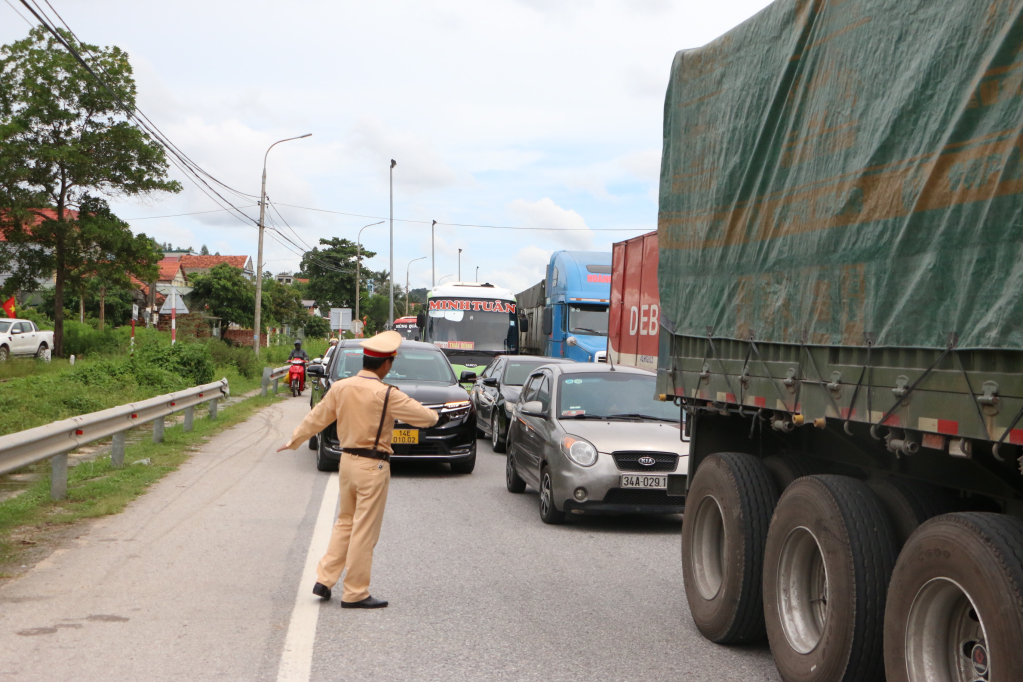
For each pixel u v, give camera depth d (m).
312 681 4.41
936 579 3.41
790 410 4.43
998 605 3.05
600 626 5.58
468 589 6.36
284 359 46.81
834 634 4.06
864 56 3.95
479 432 18.53
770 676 4.73
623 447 8.68
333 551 5.88
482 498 10.47
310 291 96.88
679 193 5.92
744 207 5.00
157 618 5.36
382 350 5.98
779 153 4.64
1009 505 3.71
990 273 3.07
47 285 60.50
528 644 5.16
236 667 4.57
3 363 28.98
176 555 6.96
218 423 17.52
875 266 3.76
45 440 8.33
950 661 3.49
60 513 8.41
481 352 25.20
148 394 19.36
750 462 5.34
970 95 3.24
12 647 4.75
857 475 4.88
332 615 5.58
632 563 7.38
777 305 4.59
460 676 4.57
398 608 5.81
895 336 3.57
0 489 9.61
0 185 36.25
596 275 22.36
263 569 6.63
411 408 5.86
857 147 3.93
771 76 4.77
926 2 3.56
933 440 3.36
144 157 38.09
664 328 6.19
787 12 4.65
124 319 65.62
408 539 8.01
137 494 9.68
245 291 67.38
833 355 4.06
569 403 9.81
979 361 3.09
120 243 38.22
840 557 4.07
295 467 12.31
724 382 5.21
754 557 5.05
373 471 5.80
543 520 9.12
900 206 3.61
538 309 27.45
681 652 5.12
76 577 6.22
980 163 3.16
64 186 38.25
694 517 5.71
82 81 36.75
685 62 5.87
